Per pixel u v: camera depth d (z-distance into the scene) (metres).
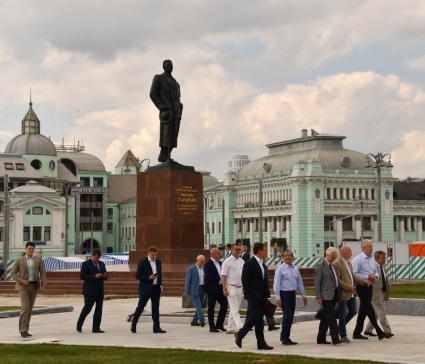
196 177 48.09
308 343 23.52
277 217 149.88
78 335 26.38
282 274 23.17
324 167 144.12
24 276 25.88
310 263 79.06
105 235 174.00
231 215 162.75
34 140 151.50
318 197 142.25
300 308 34.19
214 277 26.75
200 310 28.97
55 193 138.00
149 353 20.91
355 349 21.92
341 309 23.70
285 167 150.12
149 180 48.00
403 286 54.12
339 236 143.88
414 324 28.89
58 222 137.00
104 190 173.75
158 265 26.98
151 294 26.86
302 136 155.25
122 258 81.06
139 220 48.25
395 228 155.12
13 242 133.88
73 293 49.50
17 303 44.72
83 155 177.88
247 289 22.16
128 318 31.23
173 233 47.22
